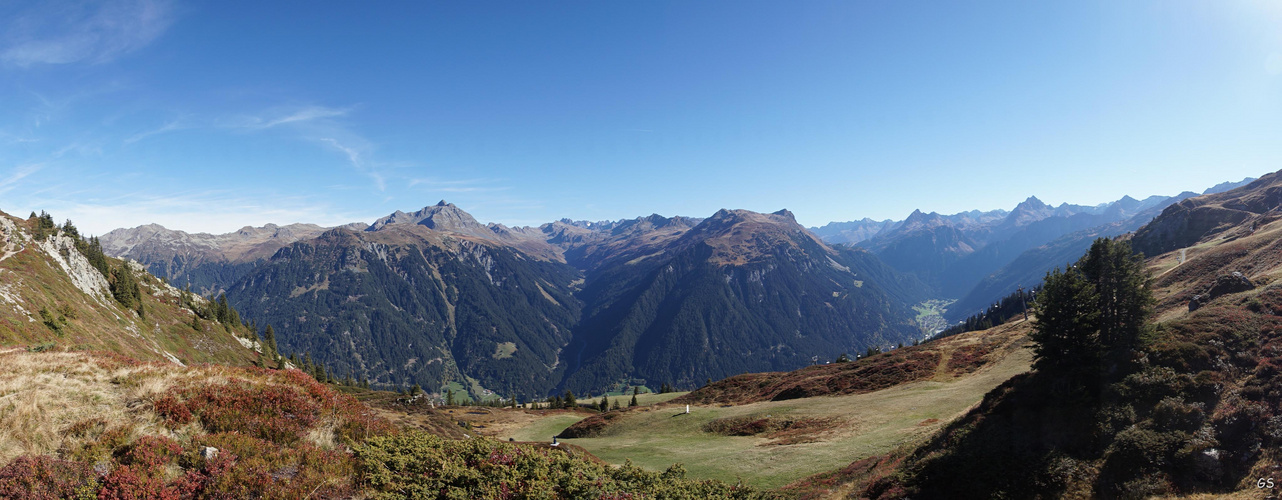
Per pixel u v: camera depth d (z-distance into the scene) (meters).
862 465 38.53
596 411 140.38
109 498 12.98
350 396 24.11
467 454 19.72
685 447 57.81
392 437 20.34
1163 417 25.98
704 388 99.69
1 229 93.44
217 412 18.81
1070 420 29.72
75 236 140.00
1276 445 21.52
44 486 12.74
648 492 21.17
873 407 58.16
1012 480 27.06
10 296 64.19
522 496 16.88
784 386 88.19
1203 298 48.03
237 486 14.62
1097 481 24.75
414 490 15.98
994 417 34.41
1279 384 24.50
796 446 48.81
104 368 21.02
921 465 32.00
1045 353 37.44
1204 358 29.22
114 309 108.12
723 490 26.25
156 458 14.91
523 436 84.56
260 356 167.00
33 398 16.39
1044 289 38.72
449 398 183.88
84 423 16.02
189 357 125.69
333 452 17.95
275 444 18.05
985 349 78.44
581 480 19.11
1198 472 22.45
